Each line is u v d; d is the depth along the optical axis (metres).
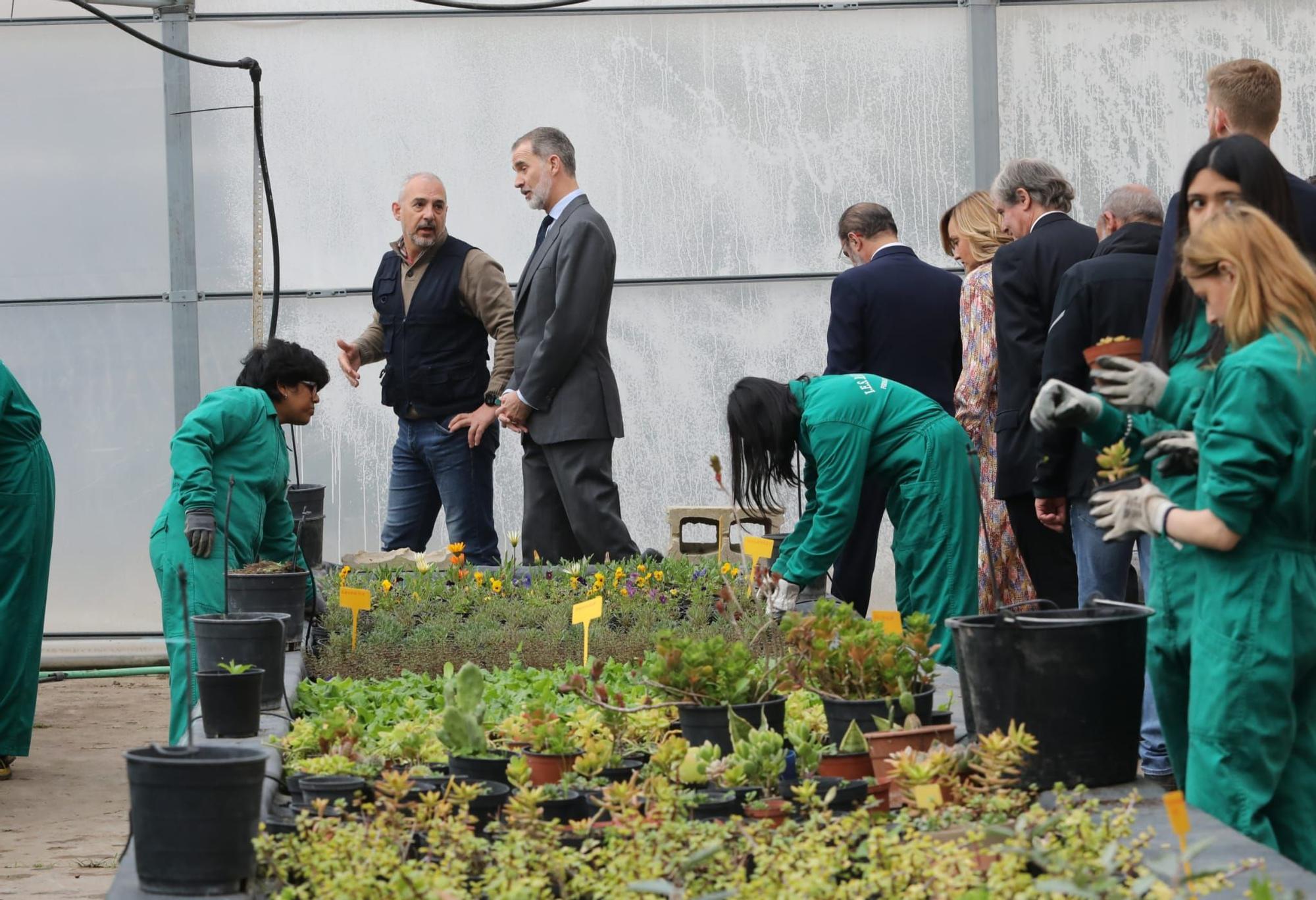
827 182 16.72
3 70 16.38
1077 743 5.54
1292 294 5.36
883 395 9.45
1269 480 5.26
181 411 16.59
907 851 4.45
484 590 11.85
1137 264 8.62
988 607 10.96
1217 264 5.50
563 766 6.00
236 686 6.82
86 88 16.41
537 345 12.95
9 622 11.62
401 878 4.49
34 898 8.73
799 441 9.31
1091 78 16.50
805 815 5.34
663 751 5.81
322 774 5.98
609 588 11.56
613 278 13.02
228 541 9.70
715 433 16.80
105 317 16.56
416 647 9.84
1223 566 5.48
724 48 16.61
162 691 16.03
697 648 6.42
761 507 9.15
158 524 9.91
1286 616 5.39
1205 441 5.39
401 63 16.58
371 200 16.66
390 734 6.97
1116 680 5.55
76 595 16.66
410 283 14.02
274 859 4.95
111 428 16.62
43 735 13.84
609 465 13.09
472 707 6.77
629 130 16.66
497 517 16.92
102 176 16.50
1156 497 5.59
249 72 16.47
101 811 11.02
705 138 16.67
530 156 12.94
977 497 6.21
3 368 11.40
